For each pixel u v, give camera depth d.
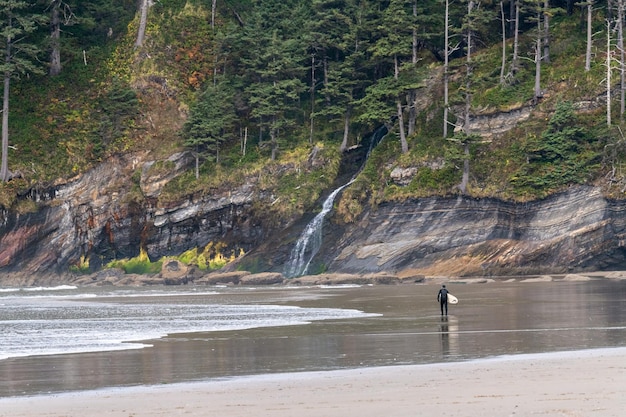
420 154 114.75
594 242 99.62
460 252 105.75
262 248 119.06
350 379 27.59
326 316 54.78
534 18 116.00
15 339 42.72
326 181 123.81
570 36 121.75
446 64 118.56
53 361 34.06
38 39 140.75
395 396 24.11
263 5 143.00
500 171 107.94
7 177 126.38
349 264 109.88
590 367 28.22
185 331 46.03
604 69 111.69
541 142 106.88
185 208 126.62
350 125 130.62
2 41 130.38
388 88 121.12
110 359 34.47
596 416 20.52
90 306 68.81
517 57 118.50
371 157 119.38
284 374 29.42
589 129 107.38
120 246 128.50
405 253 107.50
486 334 40.78
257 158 129.25
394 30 123.88
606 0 123.25
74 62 142.00
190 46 144.12
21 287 114.38
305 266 114.56
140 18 146.00
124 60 142.25
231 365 32.06
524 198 103.25
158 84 139.38
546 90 113.50
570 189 101.94
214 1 148.62
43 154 130.62
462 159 108.56
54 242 125.88
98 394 26.02
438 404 22.72
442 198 109.00
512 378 26.52
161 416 22.22
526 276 99.25
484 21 118.75
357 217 114.56
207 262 124.31
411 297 72.25
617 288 75.94
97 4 145.88
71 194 128.62
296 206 121.75
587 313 50.88
